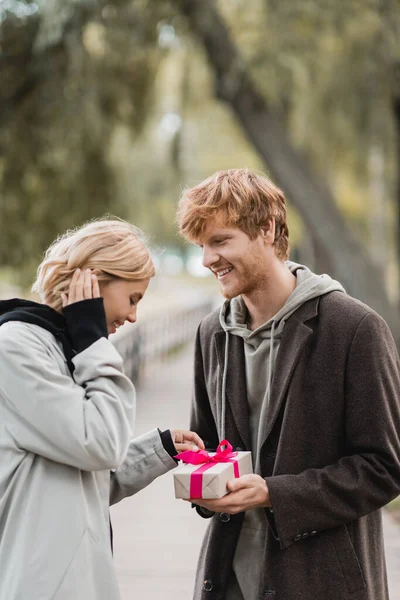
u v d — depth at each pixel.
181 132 18.83
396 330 15.44
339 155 18.00
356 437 2.80
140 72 15.34
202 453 2.78
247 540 2.98
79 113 14.12
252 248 2.89
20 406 2.62
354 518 2.78
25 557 2.59
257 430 3.04
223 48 14.80
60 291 2.85
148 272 2.89
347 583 2.80
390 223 28.16
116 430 2.64
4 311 2.87
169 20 14.31
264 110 15.51
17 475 2.64
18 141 14.34
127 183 16.52
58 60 13.88
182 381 18.72
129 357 16.34
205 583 2.98
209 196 2.86
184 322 28.47
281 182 15.79
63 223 14.81
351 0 13.58
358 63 14.67
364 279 15.53
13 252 14.70
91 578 2.64
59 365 2.72
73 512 2.64
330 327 2.87
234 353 3.09
